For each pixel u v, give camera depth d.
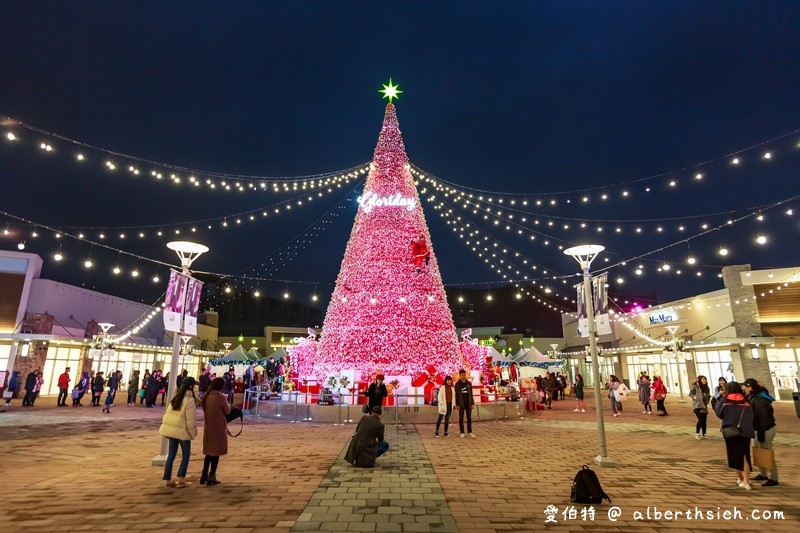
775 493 6.48
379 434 8.19
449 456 9.09
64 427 13.17
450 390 12.20
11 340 24.98
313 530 4.79
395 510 5.50
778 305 26.42
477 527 4.95
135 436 11.45
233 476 7.24
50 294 26.97
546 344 51.31
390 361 15.74
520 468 7.96
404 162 17.91
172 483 6.62
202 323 45.97
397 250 16.72
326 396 15.42
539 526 5.01
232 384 20.17
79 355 28.67
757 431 7.38
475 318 58.56
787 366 25.62
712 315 28.19
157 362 37.25
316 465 8.11
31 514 5.27
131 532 4.70
